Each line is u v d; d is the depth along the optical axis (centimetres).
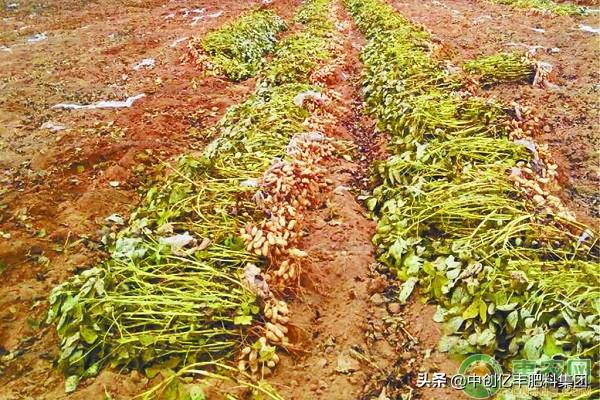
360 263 459
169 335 359
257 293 389
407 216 483
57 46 1142
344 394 353
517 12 1402
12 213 539
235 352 365
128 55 1065
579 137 680
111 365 351
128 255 412
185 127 746
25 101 836
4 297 431
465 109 636
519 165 527
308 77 855
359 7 1493
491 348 360
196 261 412
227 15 1448
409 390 358
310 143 609
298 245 475
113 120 759
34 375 362
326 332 399
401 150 604
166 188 516
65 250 490
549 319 347
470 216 458
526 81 866
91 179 616
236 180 514
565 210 482
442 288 405
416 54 866
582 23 1234
